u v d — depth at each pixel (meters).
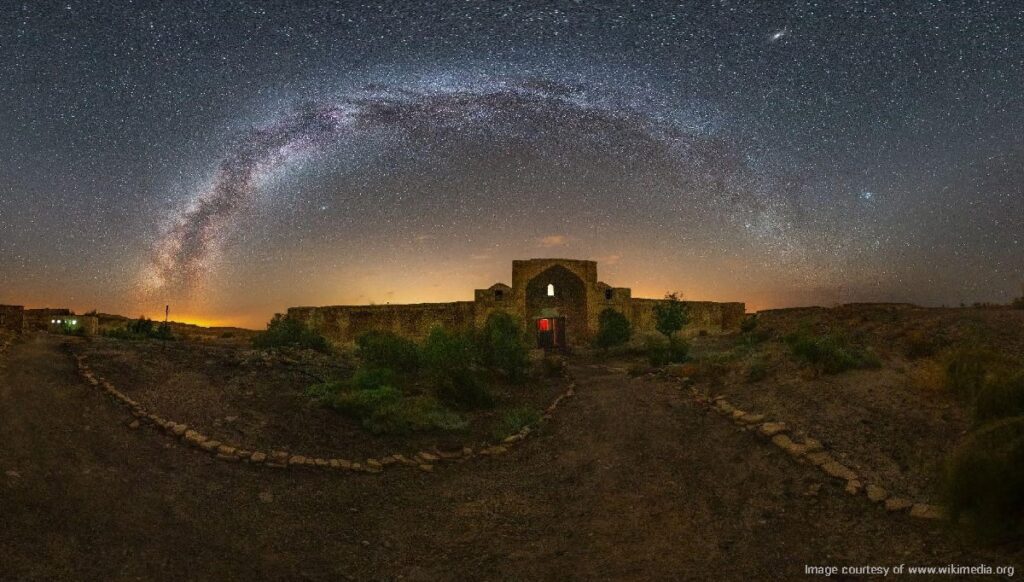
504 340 20.81
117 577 5.57
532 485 9.51
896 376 11.33
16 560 5.50
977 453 6.05
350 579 6.32
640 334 38.44
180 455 9.34
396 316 37.59
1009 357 10.21
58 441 9.09
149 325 32.81
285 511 7.92
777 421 10.38
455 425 12.95
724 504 7.84
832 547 6.24
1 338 18.30
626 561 6.58
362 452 10.76
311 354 20.81
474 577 6.41
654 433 11.62
